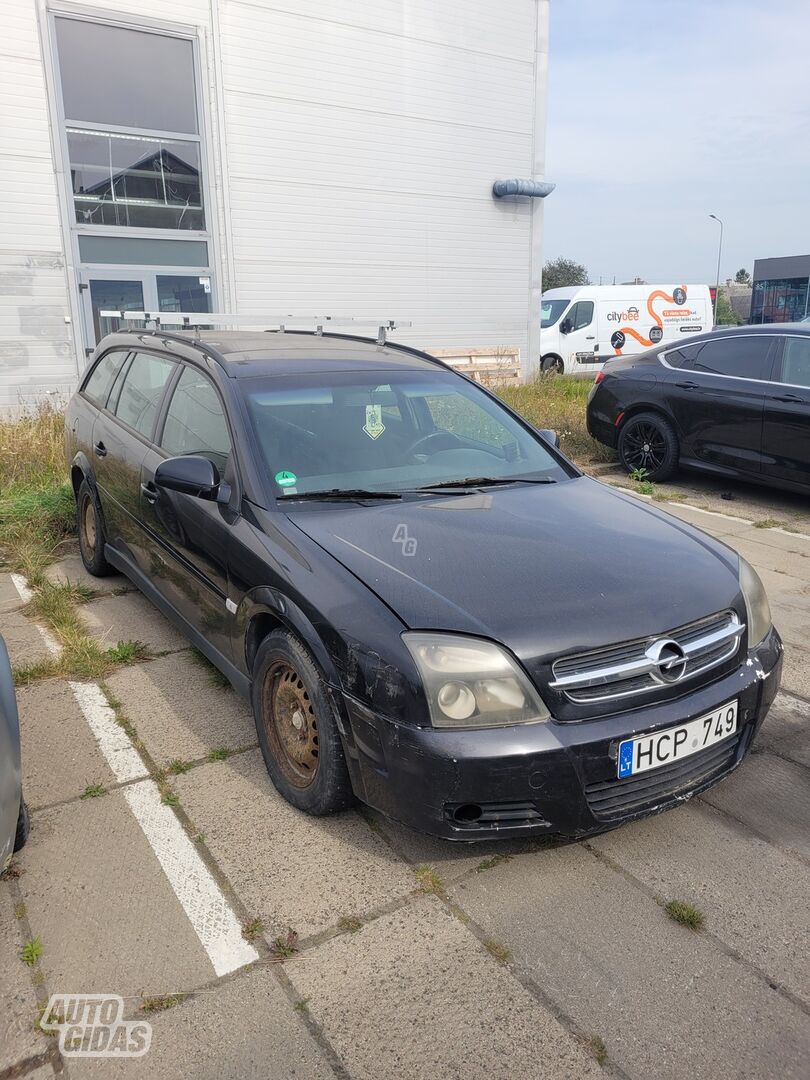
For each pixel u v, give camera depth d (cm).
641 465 844
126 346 503
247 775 316
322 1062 199
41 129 1270
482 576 270
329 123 1527
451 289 1736
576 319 2006
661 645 255
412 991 220
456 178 1694
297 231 1532
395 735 240
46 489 697
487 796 235
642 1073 197
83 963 228
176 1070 197
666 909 250
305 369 388
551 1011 214
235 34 1409
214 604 338
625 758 246
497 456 385
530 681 240
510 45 1705
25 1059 200
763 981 225
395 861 269
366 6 1525
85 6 1273
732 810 301
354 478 341
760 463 735
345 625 256
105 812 294
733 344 772
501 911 248
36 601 480
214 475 326
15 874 262
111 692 383
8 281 1284
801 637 460
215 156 1423
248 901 251
